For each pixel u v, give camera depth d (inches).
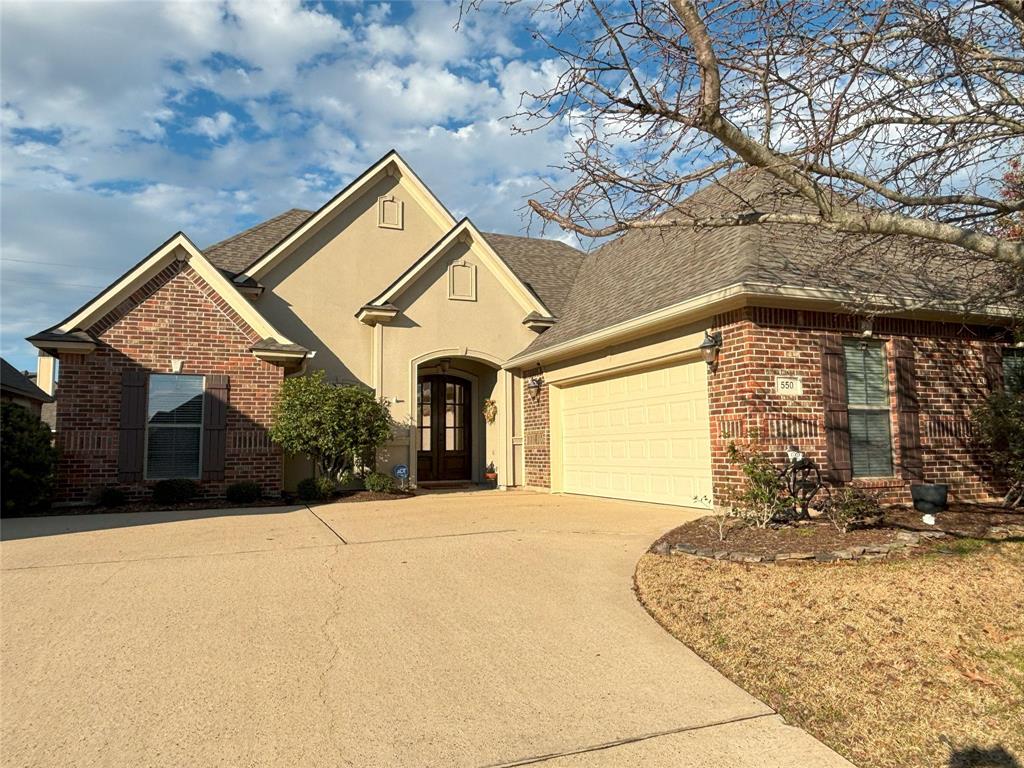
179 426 482.6
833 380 370.6
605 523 364.5
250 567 257.1
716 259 412.2
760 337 356.5
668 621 203.3
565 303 669.3
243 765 123.5
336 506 457.7
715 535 297.4
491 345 624.1
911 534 289.0
